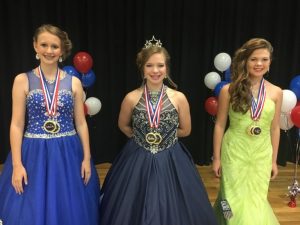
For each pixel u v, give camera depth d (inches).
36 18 165.0
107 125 182.7
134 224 84.0
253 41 86.8
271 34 177.6
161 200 84.6
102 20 170.7
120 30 173.3
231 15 175.0
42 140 81.6
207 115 183.9
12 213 79.9
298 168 181.3
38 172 80.0
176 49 177.8
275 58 177.3
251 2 174.4
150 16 170.9
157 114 87.7
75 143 85.7
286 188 153.3
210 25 174.2
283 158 184.1
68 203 81.7
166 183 87.0
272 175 100.0
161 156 89.1
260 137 92.0
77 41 170.6
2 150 178.1
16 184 79.5
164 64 86.2
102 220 88.4
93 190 89.7
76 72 142.7
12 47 167.0
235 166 93.4
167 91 90.7
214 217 91.3
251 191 94.3
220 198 98.9
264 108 89.8
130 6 170.4
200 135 184.9
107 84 178.5
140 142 90.5
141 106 88.9
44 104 80.1
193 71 179.6
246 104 88.7
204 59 177.3
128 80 176.2
